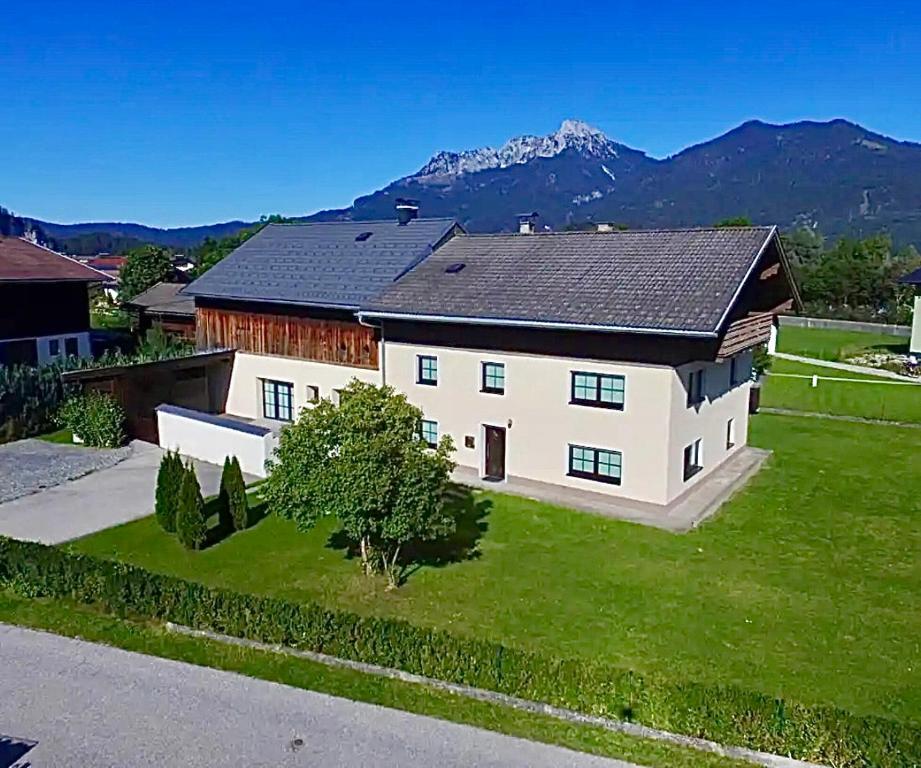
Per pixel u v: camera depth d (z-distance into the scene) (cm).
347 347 2608
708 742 1012
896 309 6494
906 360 4447
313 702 1121
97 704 1118
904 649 1298
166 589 1359
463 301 2241
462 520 1902
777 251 2152
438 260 2608
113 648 1273
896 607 1455
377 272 2666
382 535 1453
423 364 2355
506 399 2162
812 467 2402
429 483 1453
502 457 2233
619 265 2175
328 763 991
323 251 2972
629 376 1944
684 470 2053
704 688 1033
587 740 1027
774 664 1246
